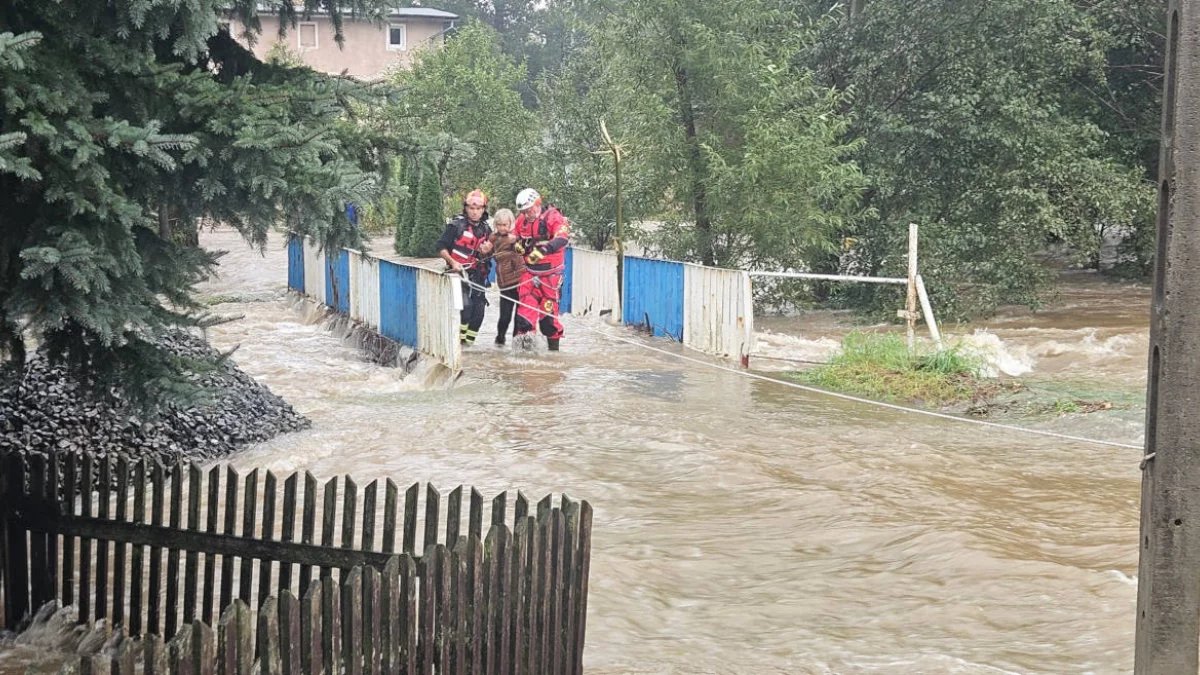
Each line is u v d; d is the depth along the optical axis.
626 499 8.52
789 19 21.06
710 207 19.91
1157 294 3.70
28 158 4.89
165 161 5.41
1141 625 3.81
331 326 17.91
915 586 6.61
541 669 4.64
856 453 9.91
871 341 14.45
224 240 32.22
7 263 5.48
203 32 5.87
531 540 4.53
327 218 6.14
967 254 19.78
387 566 4.01
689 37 19.67
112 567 6.97
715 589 6.63
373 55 46.50
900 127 20.31
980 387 12.92
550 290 15.51
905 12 20.88
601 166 21.70
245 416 10.36
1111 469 9.48
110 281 5.70
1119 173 20.67
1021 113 19.83
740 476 9.02
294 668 3.78
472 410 11.59
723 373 14.00
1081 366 14.79
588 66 25.50
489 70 35.41
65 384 9.53
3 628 5.94
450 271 15.73
